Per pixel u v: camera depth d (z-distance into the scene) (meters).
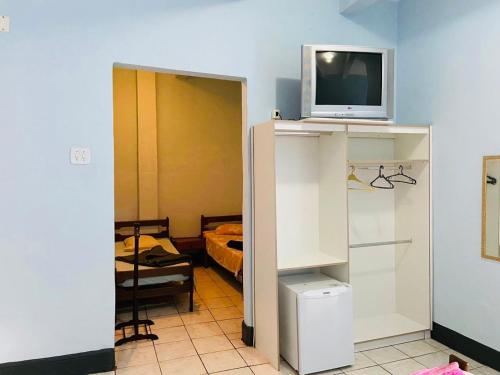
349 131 2.84
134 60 2.65
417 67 3.20
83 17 2.53
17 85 2.40
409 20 3.28
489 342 2.65
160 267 3.73
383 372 2.63
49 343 2.52
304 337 2.56
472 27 2.71
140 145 5.40
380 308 3.44
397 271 3.45
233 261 4.32
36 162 2.46
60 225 2.52
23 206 2.44
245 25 2.97
